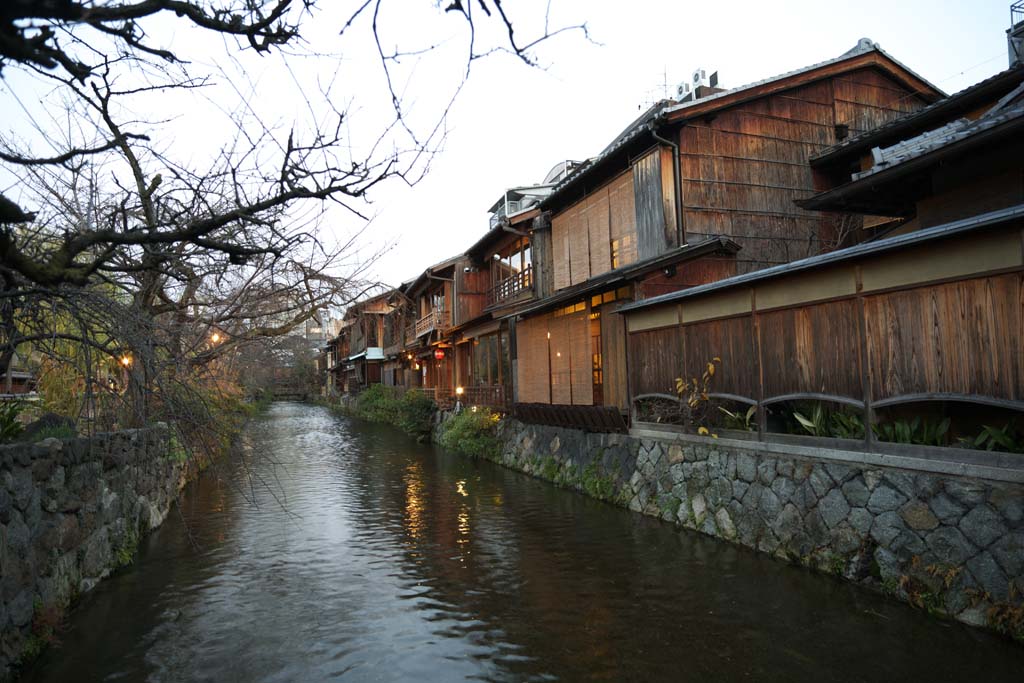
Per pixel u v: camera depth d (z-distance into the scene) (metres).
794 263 7.97
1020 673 4.98
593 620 6.68
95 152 3.20
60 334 5.70
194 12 2.80
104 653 6.07
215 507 13.03
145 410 7.26
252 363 14.45
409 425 27.67
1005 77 10.25
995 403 5.82
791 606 6.70
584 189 17.56
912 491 6.54
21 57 2.19
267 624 6.77
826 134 16.08
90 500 7.95
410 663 5.80
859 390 7.37
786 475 8.31
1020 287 5.67
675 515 10.54
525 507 12.52
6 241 2.45
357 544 10.02
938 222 9.15
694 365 10.49
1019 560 5.43
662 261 12.14
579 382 14.62
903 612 6.25
